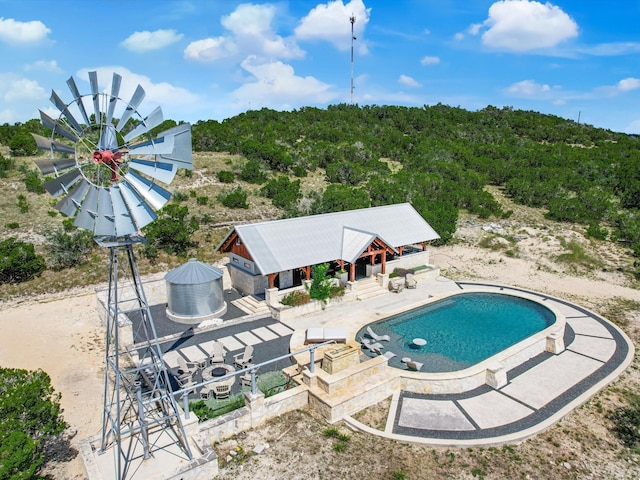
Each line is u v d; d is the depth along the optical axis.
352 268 34.47
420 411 21.34
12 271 35.97
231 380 22.78
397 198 55.09
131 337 27.59
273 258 32.16
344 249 35.19
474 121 136.62
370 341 27.67
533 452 18.70
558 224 54.88
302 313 31.83
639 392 23.12
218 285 32.22
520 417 20.81
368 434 19.77
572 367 25.33
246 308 33.38
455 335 28.86
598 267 42.50
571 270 42.09
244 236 33.03
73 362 25.88
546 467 17.91
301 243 34.44
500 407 21.62
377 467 17.72
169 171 16.92
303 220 36.53
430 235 40.97
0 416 16.47
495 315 32.12
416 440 19.16
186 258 41.78
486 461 18.14
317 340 25.06
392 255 40.69
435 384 22.67
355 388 21.72
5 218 45.97
